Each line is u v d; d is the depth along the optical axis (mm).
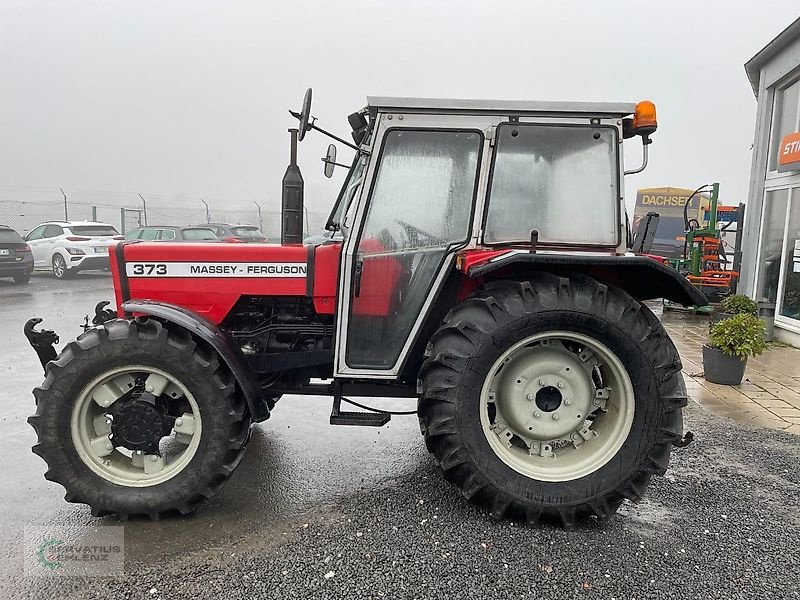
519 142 2891
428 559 2428
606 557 2469
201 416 2699
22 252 13156
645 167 2967
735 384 5477
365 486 3135
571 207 2908
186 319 2730
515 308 2621
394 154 2914
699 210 19578
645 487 2758
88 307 9688
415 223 2951
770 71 8617
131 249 3156
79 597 2168
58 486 3131
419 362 3152
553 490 2684
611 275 2920
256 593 2193
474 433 2666
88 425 2748
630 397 2713
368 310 3004
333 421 2953
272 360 3199
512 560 2434
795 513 2887
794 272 7848
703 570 2387
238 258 3135
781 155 8008
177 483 2697
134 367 2680
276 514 2812
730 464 3518
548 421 2844
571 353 2832
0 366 5871
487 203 2910
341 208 3451
